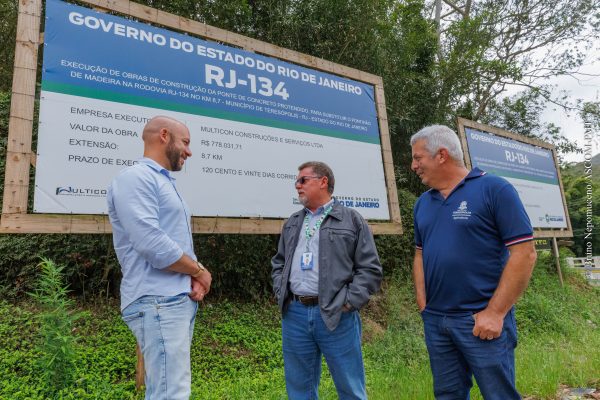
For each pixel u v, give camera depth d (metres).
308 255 2.75
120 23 3.99
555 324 6.55
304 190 2.87
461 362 2.46
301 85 5.21
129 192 2.12
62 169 3.47
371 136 5.78
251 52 4.86
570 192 25.84
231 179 4.43
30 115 3.39
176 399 2.11
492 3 13.66
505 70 11.16
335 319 2.58
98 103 3.73
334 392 3.57
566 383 4.11
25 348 3.91
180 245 2.29
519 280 2.16
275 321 5.38
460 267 2.35
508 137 8.88
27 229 3.26
